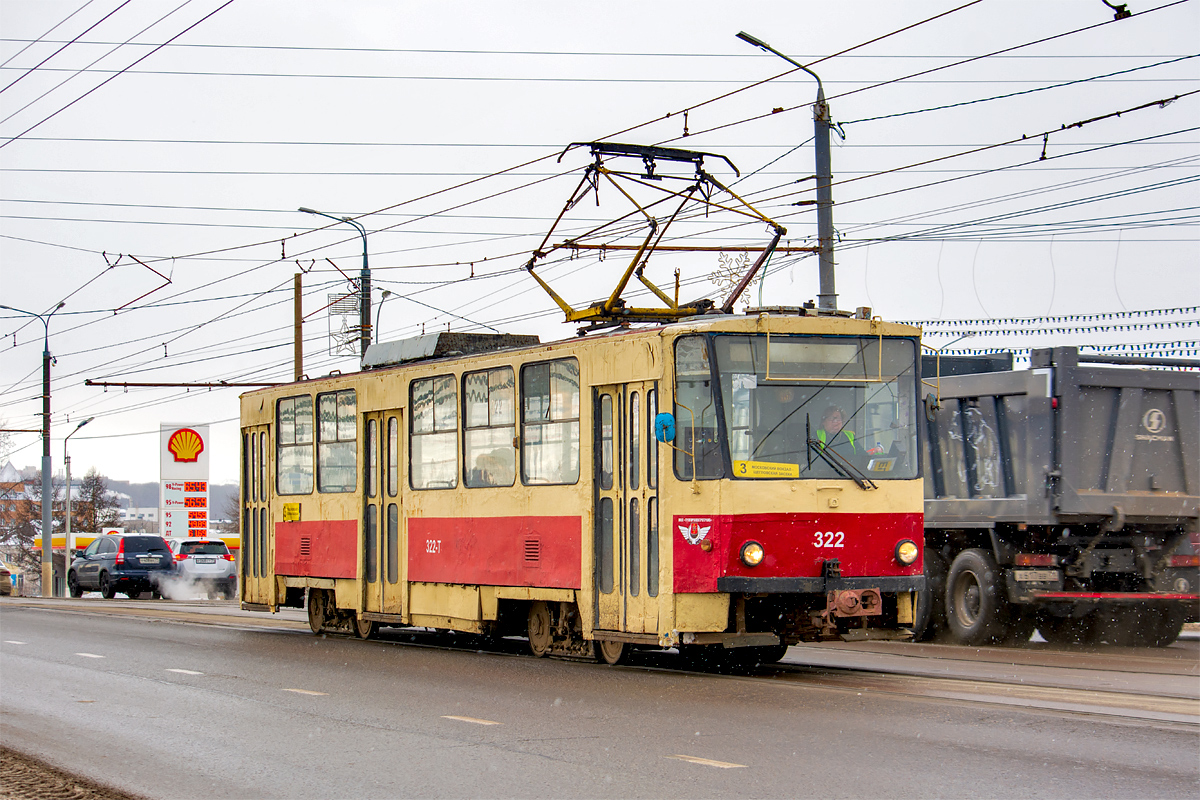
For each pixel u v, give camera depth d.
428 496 16.75
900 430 13.23
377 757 8.77
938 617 18.08
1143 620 17.56
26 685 13.38
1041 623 18.08
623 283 15.23
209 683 13.14
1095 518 16.55
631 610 13.31
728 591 12.48
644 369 13.21
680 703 10.84
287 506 20.23
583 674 13.16
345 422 18.73
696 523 12.63
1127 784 7.44
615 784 7.67
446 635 19.20
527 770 8.17
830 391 13.01
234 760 8.86
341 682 12.95
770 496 12.56
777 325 12.95
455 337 17.25
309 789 7.85
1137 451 16.78
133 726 10.50
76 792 8.00
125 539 37.09
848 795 7.23
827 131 20.52
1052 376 16.50
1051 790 7.30
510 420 15.27
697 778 7.77
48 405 47.56
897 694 11.29
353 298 34.66
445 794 7.57
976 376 17.50
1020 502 16.77
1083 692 11.44
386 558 17.67
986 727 9.38
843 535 12.77
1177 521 17.02
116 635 19.66
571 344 14.30
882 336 13.29
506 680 12.77
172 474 50.94
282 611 27.08
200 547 37.91
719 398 12.65
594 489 13.87
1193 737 8.92
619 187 16.19
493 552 15.41
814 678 12.78
